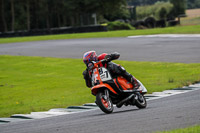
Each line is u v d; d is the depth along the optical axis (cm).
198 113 2520
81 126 2412
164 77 6056
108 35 16238
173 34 14275
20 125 2889
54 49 11994
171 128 2075
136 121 2416
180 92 4316
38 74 7644
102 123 2456
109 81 2934
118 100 3041
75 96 5056
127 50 10219
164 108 2984
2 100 5225
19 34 19350
